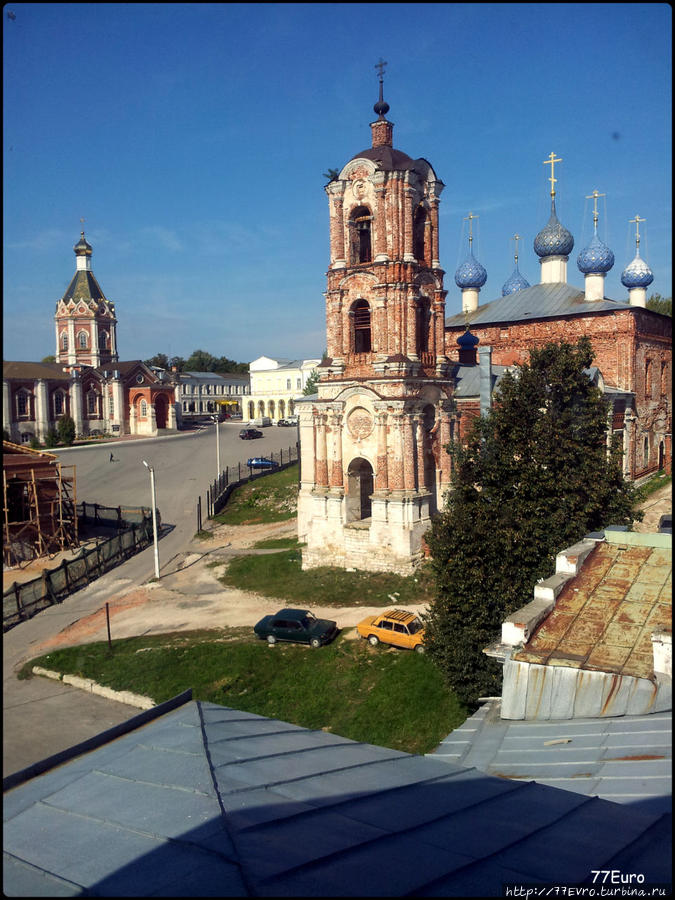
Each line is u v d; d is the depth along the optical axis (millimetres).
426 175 40281
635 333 54875
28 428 98062
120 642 33188
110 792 9234
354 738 24719
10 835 8211
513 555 24891
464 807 9320
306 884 6730
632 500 29578
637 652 14602
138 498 64875
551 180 63375
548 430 28344
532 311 60750
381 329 39219
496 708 15727
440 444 41344
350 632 31984
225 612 36500
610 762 11586
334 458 41031
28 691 29219
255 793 9203
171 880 6840
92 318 119000
